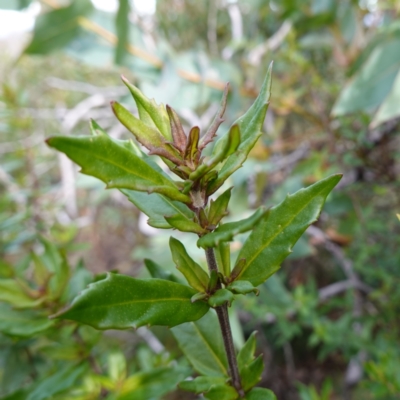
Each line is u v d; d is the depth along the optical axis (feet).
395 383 0.65
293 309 1.01
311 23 1.15
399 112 0.74
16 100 1.13
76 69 1.90
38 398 0.54
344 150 1.13
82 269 0.65
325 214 1.34
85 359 0.61
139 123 0.29
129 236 2.24
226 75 1.13
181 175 0.31
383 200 1.33
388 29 0.93
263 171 1.17
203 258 0.87
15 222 1.06
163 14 1.87
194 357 0.41
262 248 0.33
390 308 1.04
